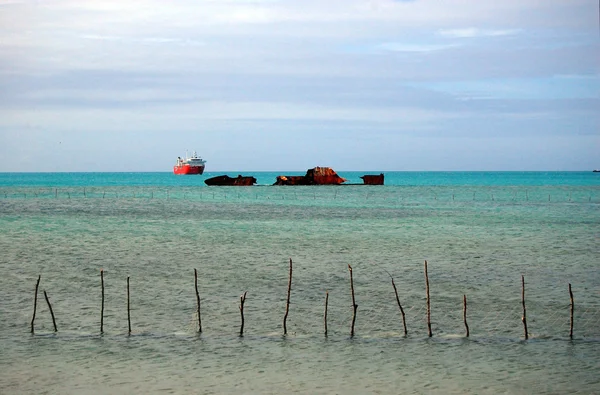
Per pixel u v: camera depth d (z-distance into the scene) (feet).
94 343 91.40
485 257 171.63
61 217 287.69
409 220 278.67
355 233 228.43
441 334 96.94
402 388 75.41
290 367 82.23
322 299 119.55
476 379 78.23
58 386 75.36
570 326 100.22
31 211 322.75
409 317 106.63
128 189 589.32
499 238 213.66
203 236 217.36
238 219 282.56
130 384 76.13
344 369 81.51
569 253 178.91
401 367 82.38
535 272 148.46
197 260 164.76
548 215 305.12
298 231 233.96
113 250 182.50
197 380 77.56
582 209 344.69
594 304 115.24
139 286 130.21
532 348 89.97
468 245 195.93
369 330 99.09
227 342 92.43
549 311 110.42
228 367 82.07
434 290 127.65
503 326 101.45
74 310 109.70
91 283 133.08
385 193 511.81
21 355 85.97
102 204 379.96
